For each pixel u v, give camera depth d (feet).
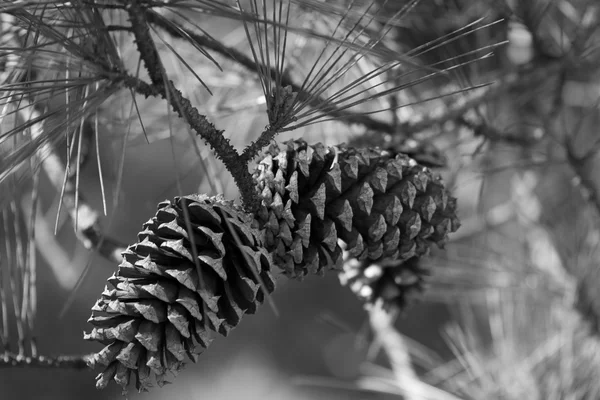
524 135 2.10
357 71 1.84
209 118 1.80
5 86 1.26
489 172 1.98
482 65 2.03
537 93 2.05
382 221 1.36
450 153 2.13
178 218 1.28
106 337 1.25
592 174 2.24
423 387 2.06
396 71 1.79
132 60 1.82
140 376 1.25
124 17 1.66
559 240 2.09
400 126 1.71
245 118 2.00
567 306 2.01
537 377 2.01
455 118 1.79
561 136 2.11
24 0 1.24
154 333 1.25
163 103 1.98
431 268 1.74
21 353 1.54
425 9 1.85
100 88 1.29
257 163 1.40
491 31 1.95
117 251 1.64
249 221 1.30
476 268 2.14
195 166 2.13
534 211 2.18
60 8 1.30
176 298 1.25
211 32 1.89
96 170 2.05
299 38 1.83
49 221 2.19
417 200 1.41
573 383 1.94
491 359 2.11
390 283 1.60
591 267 2.03
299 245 1.32
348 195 1.36
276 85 1.29
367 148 1.43
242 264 1.28
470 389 2.07
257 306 1.30
